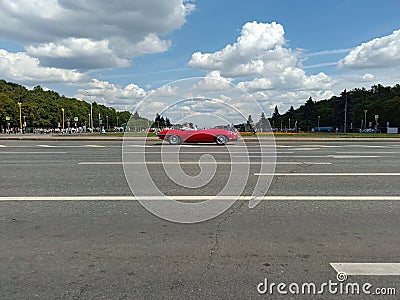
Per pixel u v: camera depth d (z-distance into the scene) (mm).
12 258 3377
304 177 7824
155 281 2938
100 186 6742
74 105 105938
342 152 14266
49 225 4359
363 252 3535
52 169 8961
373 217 4711
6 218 4641
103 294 2732
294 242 3805
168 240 3865
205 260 3346
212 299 2674
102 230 4188
